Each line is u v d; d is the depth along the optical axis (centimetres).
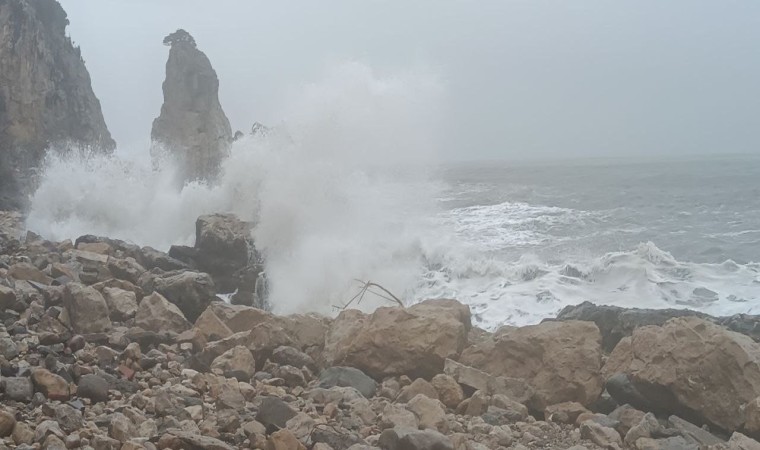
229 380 634
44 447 437
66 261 1059
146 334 757
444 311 754
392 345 699
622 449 544
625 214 2302
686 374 586
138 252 1186
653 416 578
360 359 707
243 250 1200
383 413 562
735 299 1098
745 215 2203
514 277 1251
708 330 599
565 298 1129
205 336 812
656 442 534
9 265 1005
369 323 729
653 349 620
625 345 661
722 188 3434
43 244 1194
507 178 5450
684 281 1185
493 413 597
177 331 818
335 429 510
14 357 629
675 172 5188
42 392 538
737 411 562
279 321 792
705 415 577
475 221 2133
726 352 574
